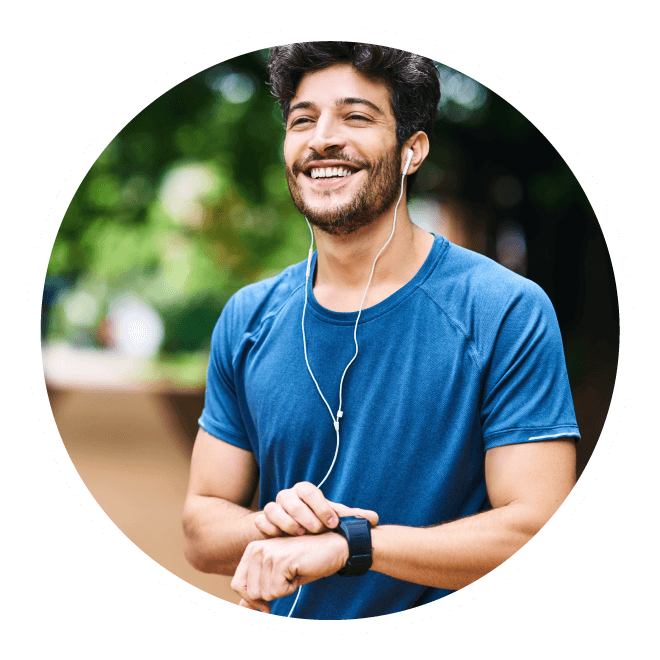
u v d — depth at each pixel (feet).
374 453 5.55
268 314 6.14
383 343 5.62
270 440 5.81
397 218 5.69
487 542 5.00
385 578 5.62
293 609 5.84
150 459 16.81
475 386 5.41
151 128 15.76
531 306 5.45
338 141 5.47
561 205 13.85
